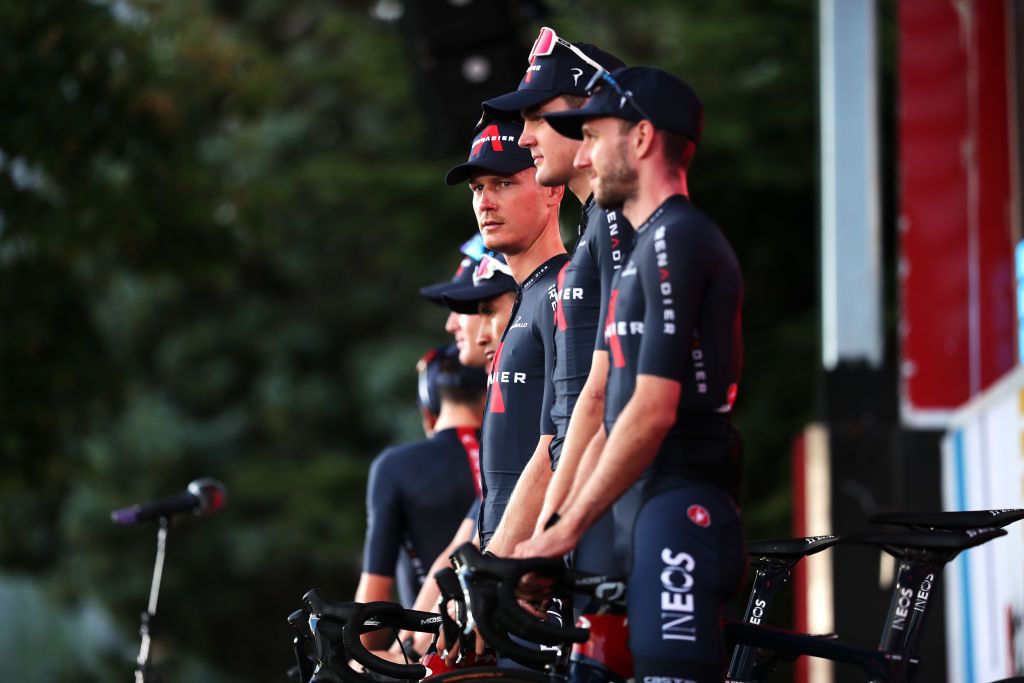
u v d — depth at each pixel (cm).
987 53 2678
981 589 1966
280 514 6159
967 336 2600
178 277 4231
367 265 7244
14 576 6994
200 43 4400
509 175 1245
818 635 1059
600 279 1087
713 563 939
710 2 5122
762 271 4894
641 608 934
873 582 2347
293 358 7144
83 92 3878
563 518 941
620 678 972
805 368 4734
